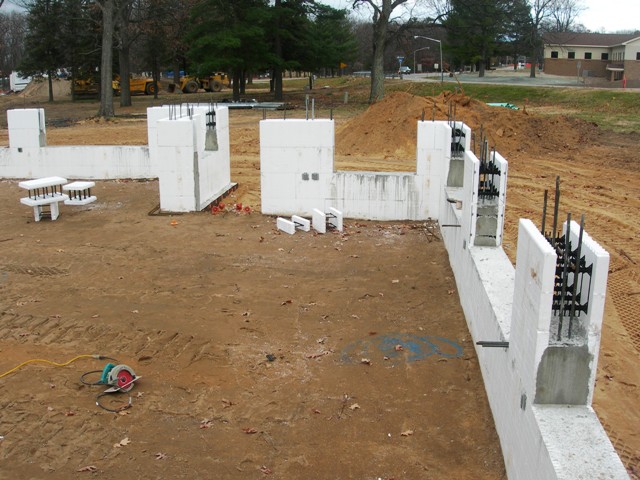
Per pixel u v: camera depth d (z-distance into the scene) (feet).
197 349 29.35
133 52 241.55
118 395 25.57
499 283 26.22
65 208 56.49
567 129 81.25
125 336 30.78
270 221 50.72
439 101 83.87
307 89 187.42
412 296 35.19
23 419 23.91
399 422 23.45
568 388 17.30
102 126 111.96
